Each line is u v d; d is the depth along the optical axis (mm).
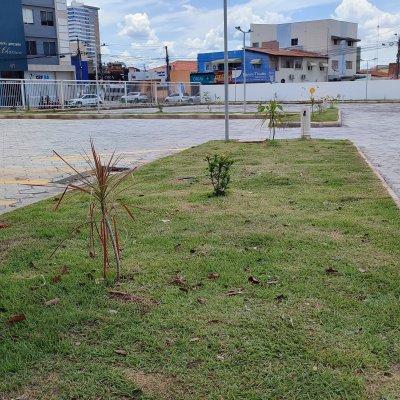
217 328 2625
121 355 2395
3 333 2605
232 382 2176
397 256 3641
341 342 2471
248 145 10688
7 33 41406
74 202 5566
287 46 65750
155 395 2100
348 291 3070
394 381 2170
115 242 3629
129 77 66875
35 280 3289
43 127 18484
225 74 11312
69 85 32938
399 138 12922
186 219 4754
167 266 3525
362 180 6555
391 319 2697
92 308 2883
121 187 6305
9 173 8133
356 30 66375
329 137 13352
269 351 2400
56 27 45750
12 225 4684
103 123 20453
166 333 2590
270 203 5340
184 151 9844
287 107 32062
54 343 2500
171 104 39312
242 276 3316
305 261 3580
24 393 2129
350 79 64188
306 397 2070
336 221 4543
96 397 2098
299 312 2793
